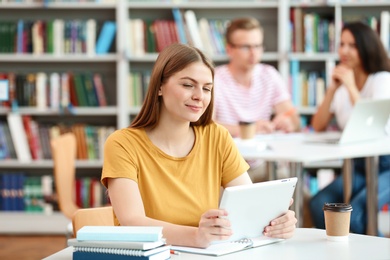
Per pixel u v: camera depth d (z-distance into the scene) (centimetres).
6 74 603
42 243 570
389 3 595
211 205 249
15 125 601
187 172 247
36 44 600
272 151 398
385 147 406
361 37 471
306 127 600
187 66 239
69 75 603
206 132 256
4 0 598
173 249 216
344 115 488
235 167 258
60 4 597
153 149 246
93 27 599
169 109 243
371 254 209
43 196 609
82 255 196
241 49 487
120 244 193
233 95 495
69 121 634
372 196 430
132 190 238
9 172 632
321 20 597
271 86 504
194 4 597
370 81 474
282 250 216
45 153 607
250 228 226
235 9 625
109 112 602
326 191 451
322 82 596
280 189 224
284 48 598
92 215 275
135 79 602
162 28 596
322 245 222
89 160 604
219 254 210
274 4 598
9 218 609
